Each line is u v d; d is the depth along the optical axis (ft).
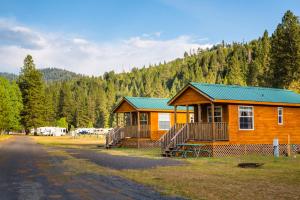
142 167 65.05
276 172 57.00
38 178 51.90
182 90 97.14
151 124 132.87
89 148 131.23
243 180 48.98
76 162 74.74
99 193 40.34
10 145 146.92
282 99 100.12
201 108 102.53
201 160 78.33
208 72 621.31
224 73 586.04
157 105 135.54
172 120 136.98
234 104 92.07
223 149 89.40
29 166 67.41
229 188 42.98
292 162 72.28
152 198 37.45
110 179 50.55
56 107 434.71
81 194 39.81
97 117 493.36
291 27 202.49
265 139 96.53
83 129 351.05
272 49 211.61
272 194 39.27
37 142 179.32
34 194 39.99
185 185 45.24
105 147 134.21
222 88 96.89
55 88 568.00
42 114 318.45
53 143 171.53
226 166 66.13
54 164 70.85
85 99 499.92
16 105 283.18
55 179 50.85
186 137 94.58
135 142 131.95
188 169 61.62
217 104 93.30
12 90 283.18
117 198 37.50
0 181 49.29
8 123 260.01
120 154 98.63
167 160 79.05
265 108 97.55
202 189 42.39
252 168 62.69
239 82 396.37
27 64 327.67
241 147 92.12
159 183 46.85
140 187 44.01
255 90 103.14
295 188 42.83
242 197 37.81
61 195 39.34
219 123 89.71
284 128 100.73
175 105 101.09
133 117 142.10
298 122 104.17
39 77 318.04
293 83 197.36
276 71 206.49
